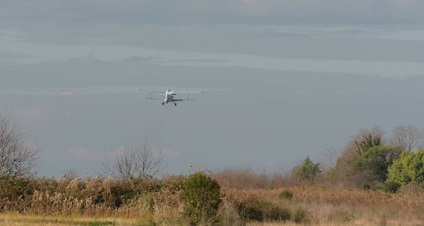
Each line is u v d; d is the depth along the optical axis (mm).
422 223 132625
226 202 114125
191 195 106500
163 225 103375
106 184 128125
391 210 150375
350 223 124250
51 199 120562
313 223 123250
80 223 104188
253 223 116688
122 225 102750
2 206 120750
